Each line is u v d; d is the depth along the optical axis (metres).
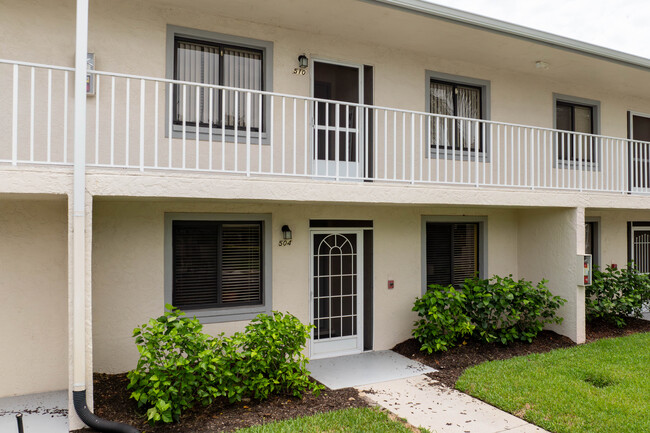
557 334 8.45
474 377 6.21
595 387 5.86
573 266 8.21
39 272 5.77
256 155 7.04
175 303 6.62
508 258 9.30
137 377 4.83
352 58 7.78
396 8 6.60
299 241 7.29
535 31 7.63
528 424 4.91
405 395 5.75
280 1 6.37
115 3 6.20
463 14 6.99
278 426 4.66
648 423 4.75
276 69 7.18
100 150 6.09
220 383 4.99
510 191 7.64
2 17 5.67
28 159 5.76
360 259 7.89
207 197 5.42
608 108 10.84
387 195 6.59
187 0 6.33
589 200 8.37
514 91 9.44
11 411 5.17
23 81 5.74
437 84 8.78
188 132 6.63
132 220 6.22
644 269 11.73
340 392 5.80
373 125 7.57
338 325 7.70
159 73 6.43
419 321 7.57
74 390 4.56
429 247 8.66
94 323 6.00
